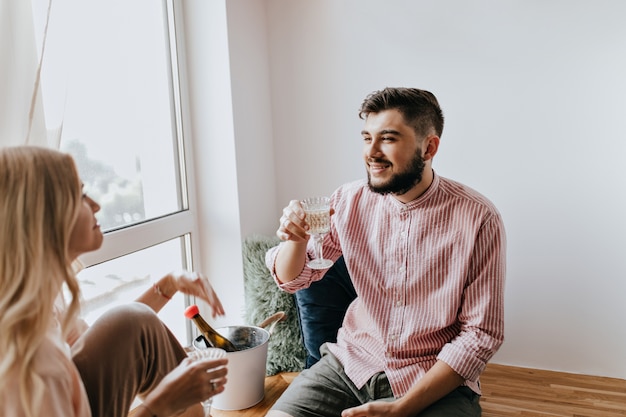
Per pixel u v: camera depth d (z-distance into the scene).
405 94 1.57
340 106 2.58
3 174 0.95
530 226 2.34
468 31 2.31
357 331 1.78
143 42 2.21
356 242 1.76
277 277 1.81
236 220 2.43
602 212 2.22
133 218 2.18
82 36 1.90
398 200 1.68
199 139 2.43
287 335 2.35
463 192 1.64
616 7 2.10
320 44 2.57
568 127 2.22
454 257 1.60
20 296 0.94
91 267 1.96
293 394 1.69
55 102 1.56
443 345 1.63
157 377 1.28
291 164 2.73
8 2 1.35
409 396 1.47
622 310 2.25
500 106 2.31
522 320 2.40
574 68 2.18
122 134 2.11
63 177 0.99
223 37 2.31
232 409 2.13
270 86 2.69
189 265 2.48
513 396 2.17
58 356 0.99
